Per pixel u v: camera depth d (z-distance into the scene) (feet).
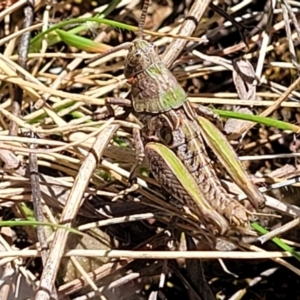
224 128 0.17
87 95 0.17
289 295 0.18
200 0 0.17
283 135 0.18
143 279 0.17
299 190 0.17
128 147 0.17
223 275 0.18
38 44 0.17
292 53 0.17
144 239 0.17
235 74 0.17
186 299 0.18
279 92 0.18
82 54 0.17
